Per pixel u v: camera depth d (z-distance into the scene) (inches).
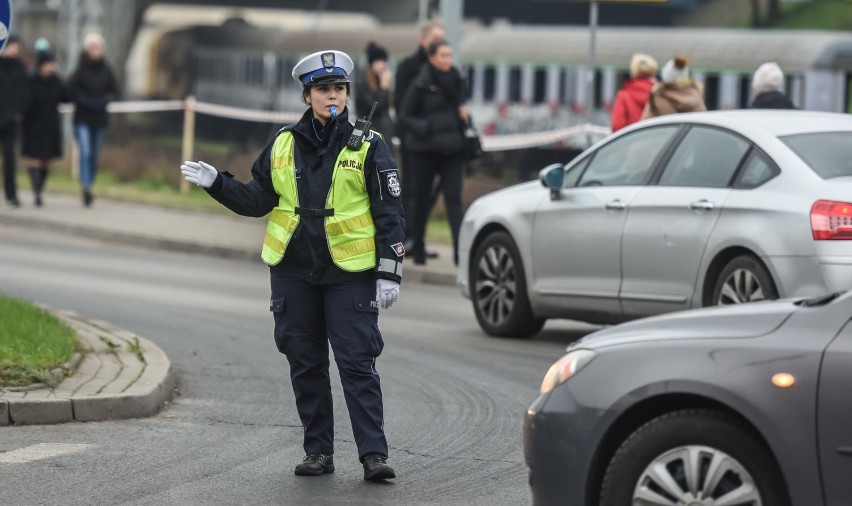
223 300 1916.8
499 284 1625.2
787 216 1249.4
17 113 2957.7
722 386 707.4
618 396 732.0
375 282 966.4
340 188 954.7
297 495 920.9
